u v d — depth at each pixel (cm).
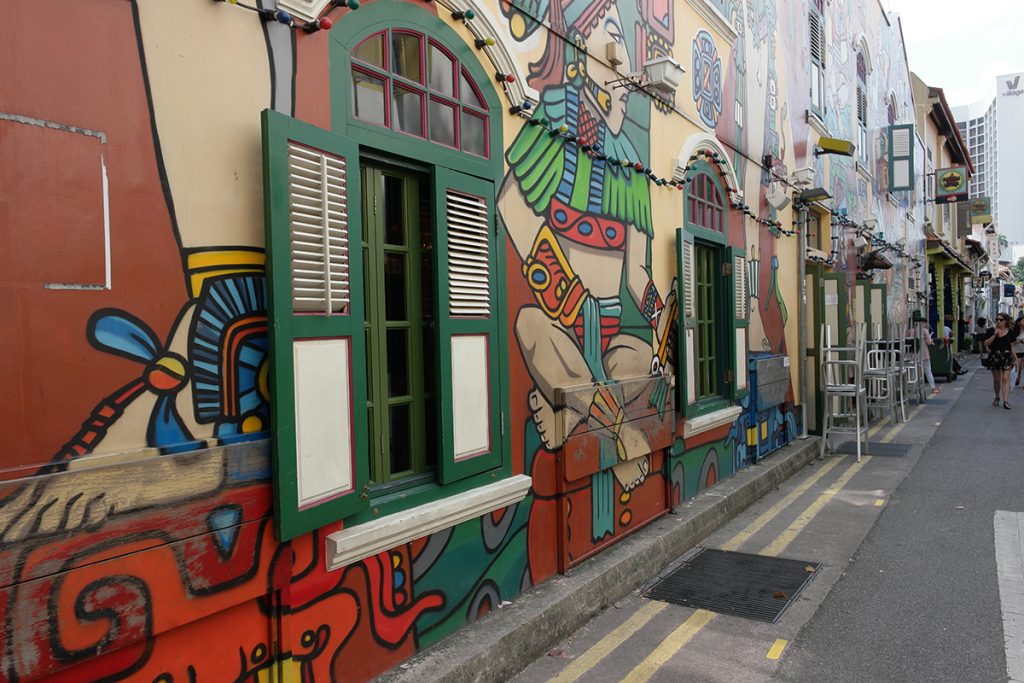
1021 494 683
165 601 214
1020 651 369
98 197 205
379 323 317
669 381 561
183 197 227
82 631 194
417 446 338
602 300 481
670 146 591
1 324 183
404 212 332
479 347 356
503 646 343
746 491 670
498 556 379
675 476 584
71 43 200
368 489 306
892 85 1781
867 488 731
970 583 463
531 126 408
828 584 471
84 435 200
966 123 14225
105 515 199
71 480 192
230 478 233
